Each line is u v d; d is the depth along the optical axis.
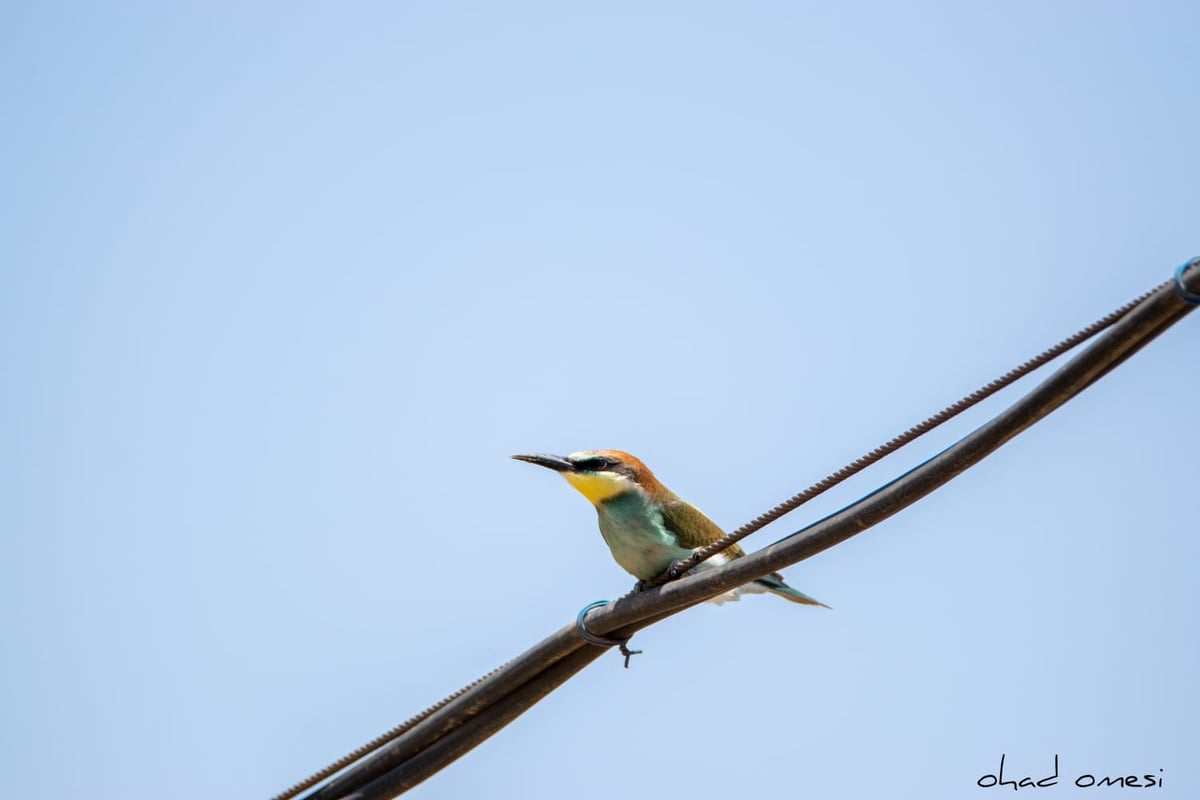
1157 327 8.52
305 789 12.73
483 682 12.18
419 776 12.45
